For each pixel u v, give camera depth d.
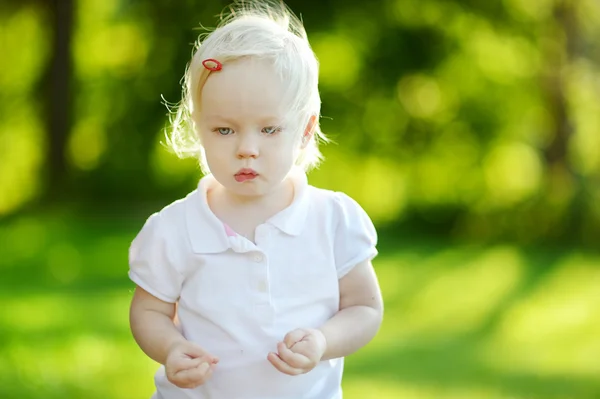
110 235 24.77
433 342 14.20
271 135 4.05
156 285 4.25
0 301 16.34
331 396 4.29
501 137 28.84
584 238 25.22
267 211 4.26
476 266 21.75
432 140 29.28
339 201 4.36
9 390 10.20
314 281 4.21
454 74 29.25
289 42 4.12
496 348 13.88
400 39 29.14
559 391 11.31
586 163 26.88
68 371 11.22
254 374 4.12
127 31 31.84
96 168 31.36
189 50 30.66
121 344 12.96
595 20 27.69
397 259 22.72
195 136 4.39
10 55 32.34
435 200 28.27
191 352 4.02
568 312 16.67
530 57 27.88
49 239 23.59
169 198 31.33
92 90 31.73
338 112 29.70
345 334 4.17
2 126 32.09
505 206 26.59
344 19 29.30
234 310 4.14
